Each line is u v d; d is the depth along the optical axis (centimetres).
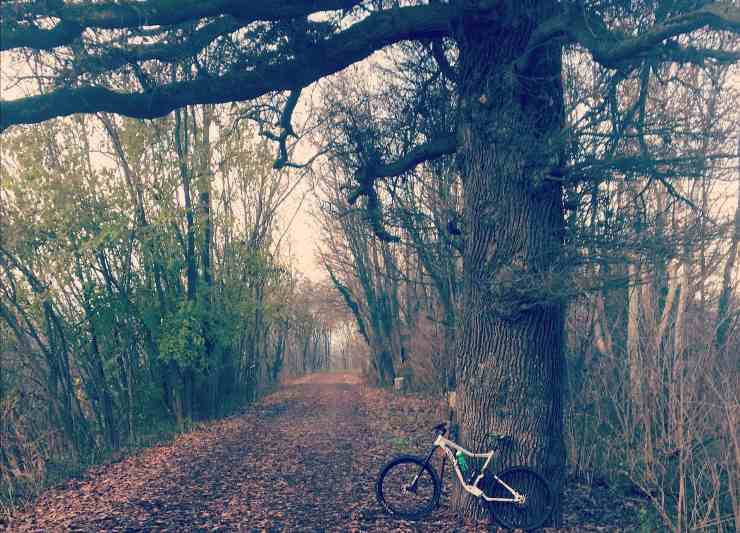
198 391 1566
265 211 1934
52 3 415
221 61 541
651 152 524
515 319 560
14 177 1022
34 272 1049
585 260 528
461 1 521
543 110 557
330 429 1323
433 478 615
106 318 1177
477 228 580
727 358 606
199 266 1523
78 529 570
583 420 824
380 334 2756
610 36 479
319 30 539
